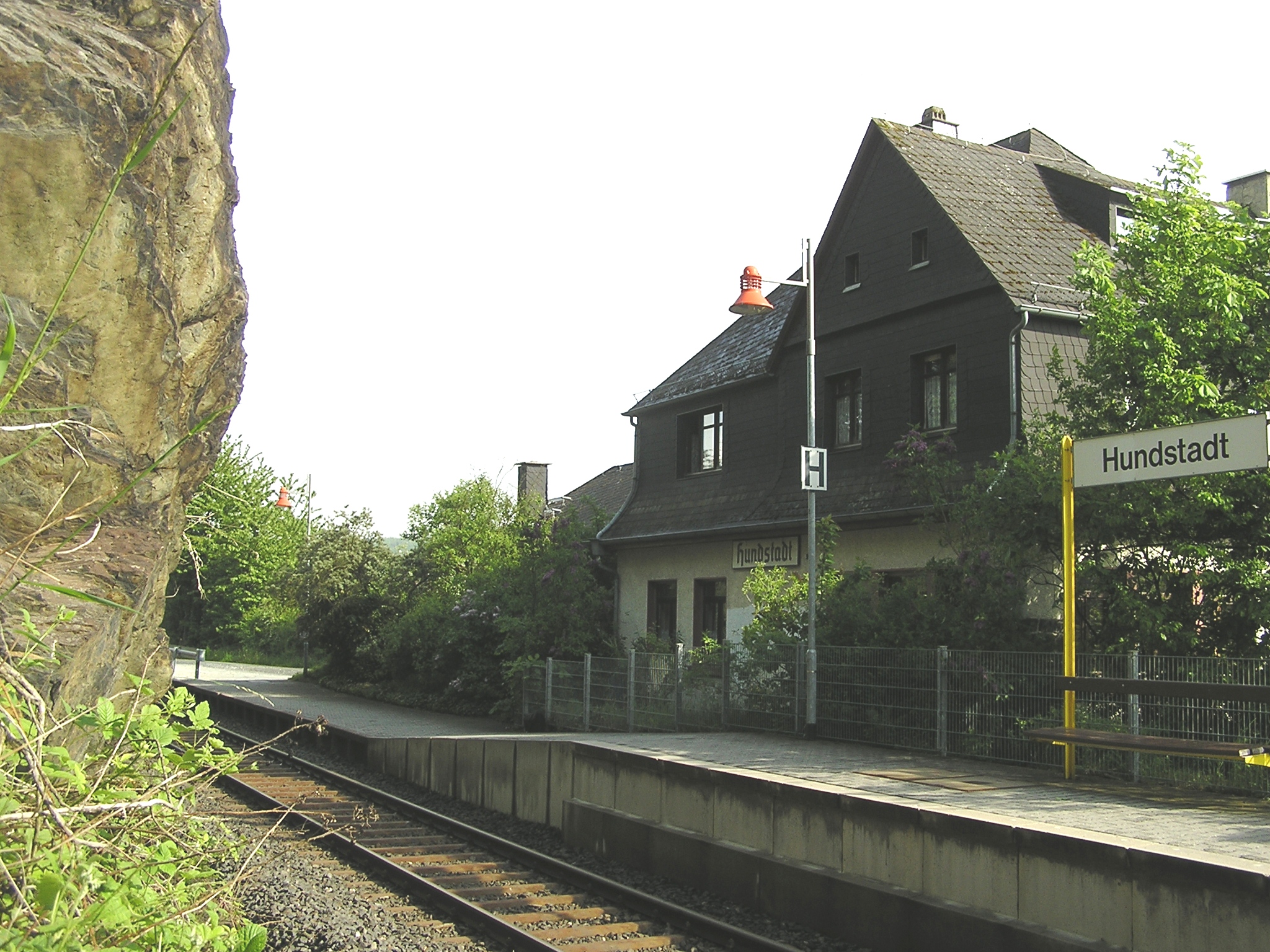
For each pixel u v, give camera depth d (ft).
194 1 23.99
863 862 27.81
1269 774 29.78
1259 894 19.56
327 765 58.80
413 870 33.09
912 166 59.93
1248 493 35.45
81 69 20.15
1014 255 56.18
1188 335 37.73
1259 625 35.91
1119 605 37.68
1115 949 21.88
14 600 16.43
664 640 73.51
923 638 43.88
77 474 12.57
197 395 25.75
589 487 115.03
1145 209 40.60
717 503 71.67
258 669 130.11
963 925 24.48
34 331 19.01
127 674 14.06
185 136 23.44
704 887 32.32
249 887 28.48
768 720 47.85
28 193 19.12
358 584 102.22
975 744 38.55
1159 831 24.61
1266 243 39.27
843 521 58.54
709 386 73.92
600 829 37.58
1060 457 39.83
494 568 81.46
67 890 9.91
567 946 25.38
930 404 58.13
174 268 23.48
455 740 49.29
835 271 64.69
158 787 12.53
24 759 10.63
